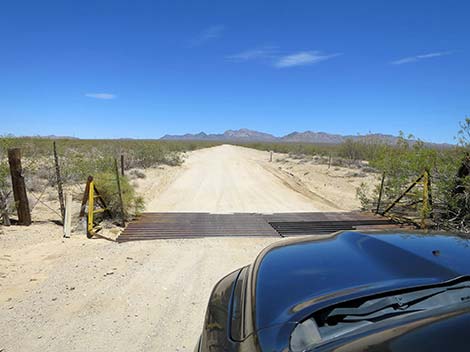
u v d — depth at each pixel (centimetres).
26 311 411
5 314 403
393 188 1122
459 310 154
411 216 970
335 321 163
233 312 217
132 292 468
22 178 823
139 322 387
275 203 1246
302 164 2742
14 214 921
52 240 727
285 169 2452
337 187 1627
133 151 2723
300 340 158
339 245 253
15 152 810
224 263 598
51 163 1377
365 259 218
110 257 620
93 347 337
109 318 396
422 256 211
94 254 638
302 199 1335
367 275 195
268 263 239
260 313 185
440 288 177
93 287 484
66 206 778
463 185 802
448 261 205
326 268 212
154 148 2744
